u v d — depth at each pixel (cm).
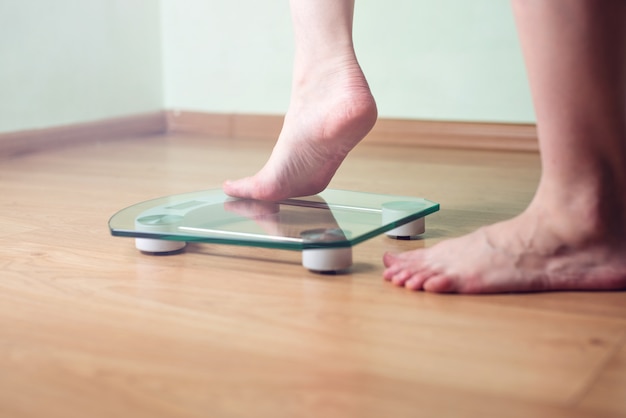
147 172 202
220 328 83
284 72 277
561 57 89
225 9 283
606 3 87
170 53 297
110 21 273
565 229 95
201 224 113
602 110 90
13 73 236
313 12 118
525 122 241
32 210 150
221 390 68
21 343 79
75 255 114
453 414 63
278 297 94
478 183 182
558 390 68
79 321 86
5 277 103
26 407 65
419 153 237
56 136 251
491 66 243
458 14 244
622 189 94
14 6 234
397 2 252
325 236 104
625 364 73
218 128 290
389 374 71
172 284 99
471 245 98
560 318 86
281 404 65
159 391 68
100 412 64
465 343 79
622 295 94
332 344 79
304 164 123
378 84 260
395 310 89
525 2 89
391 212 117
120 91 280
